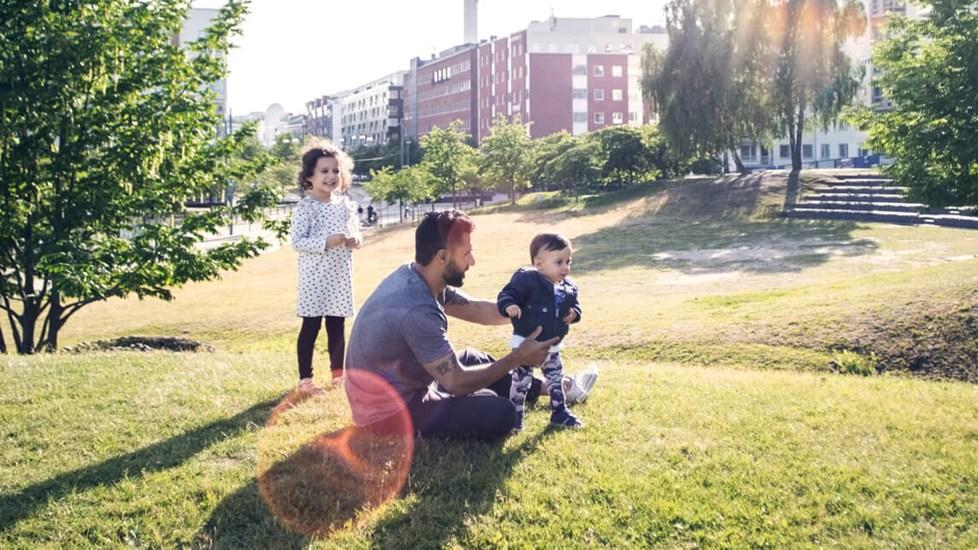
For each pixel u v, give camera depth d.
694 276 22.88
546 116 94.75
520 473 4.33
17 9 10.77
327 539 3.64
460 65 113.56
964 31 14.17
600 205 46.56
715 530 3.74
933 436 5.08
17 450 4.80
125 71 11.98
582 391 5.83
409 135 133.25
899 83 14.82
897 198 34.47
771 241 29.45
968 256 22.38
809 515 3.88
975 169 14.32
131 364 7.34
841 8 39.94
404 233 48.09
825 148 75.88
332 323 6.29
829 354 11.23
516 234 40.38
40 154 11.27
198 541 3.66
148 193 12.26
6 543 3.65
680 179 49.25
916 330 11.45
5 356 8.09
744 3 40.69
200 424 5.26
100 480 4.33
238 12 12.84
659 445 4.78
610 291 21.17
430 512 3.85
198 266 11.96
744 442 4.87
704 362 11.48
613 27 101.38
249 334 17.52
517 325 5.11
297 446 4.69
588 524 3.77
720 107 41.88
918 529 3.76
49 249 11.30
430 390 4.77
